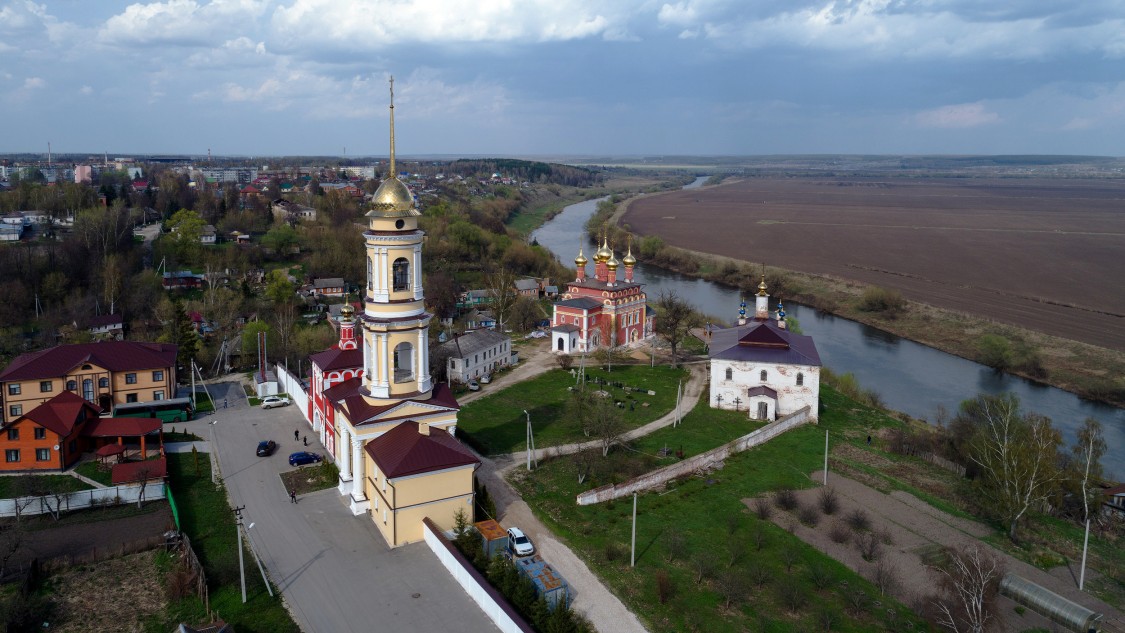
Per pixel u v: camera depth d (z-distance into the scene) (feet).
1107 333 500.33
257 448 250.16
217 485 221.25
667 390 339.98
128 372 285.84
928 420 344.69
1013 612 172.24
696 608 163.94
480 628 151.94
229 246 583.58
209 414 289.33
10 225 545.03
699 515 210.38
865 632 158.71
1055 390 406.41
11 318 400.47
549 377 355.77
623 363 388.16
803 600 167.63
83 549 183.83
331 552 181.88
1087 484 229.45
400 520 183.62
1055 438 233.35
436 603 160.56
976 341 491.31
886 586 174.70
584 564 180.55
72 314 407.85
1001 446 223.71
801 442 277.44
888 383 408.67
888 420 317.63
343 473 212.84
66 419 234.38
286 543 186.29
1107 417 362.94
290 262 609.01
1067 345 465.47
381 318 196.34
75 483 220.23
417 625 152.66
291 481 224.12
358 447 200.03
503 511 207.00
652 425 290.15
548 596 158.92
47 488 215.51
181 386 328.49
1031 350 457.27
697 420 297.94
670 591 168.96
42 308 428.15
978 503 223.92
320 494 215.31
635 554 185.78
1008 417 235.40
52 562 173.68
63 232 578.25
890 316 563.89
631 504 214.48
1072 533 216.95
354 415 201.77
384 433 200.13
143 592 166.30
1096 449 261.65
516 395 325.42
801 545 195.93
